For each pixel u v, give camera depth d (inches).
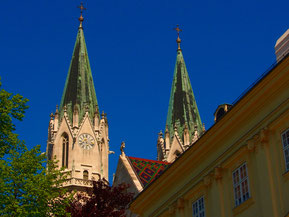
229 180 1214.9
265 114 1122.7
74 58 4269.2
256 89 1126.4
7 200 1254.9
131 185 2084.2
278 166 1064.8
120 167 2224.4
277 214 1042.7
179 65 4286.4
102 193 1487.5
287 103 1061.1
